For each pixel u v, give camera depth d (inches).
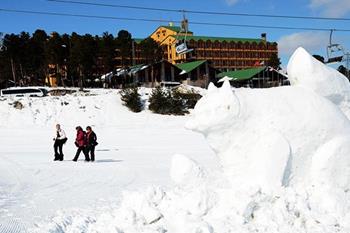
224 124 207.9
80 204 325.4
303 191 209.3
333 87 231.1
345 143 213.6
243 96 213.0
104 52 2251.5
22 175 475.5
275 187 204.2
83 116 1406.3
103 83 2426.2
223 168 223.0
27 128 1239.5
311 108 217.2
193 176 217.0
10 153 735.7
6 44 2183.8
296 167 213.3
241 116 208.1
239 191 201.2
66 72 2411.4
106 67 2293.3
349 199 212.1
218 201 202.4
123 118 1411.2
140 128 1274.6
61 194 366.3
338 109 227.9
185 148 809.5
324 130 215.3
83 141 623.5
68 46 2246.6
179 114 1476.4
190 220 194.9
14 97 1556.3
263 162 206.2
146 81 2215.8
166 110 1477.6
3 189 385.7
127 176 471.8
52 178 456.8
